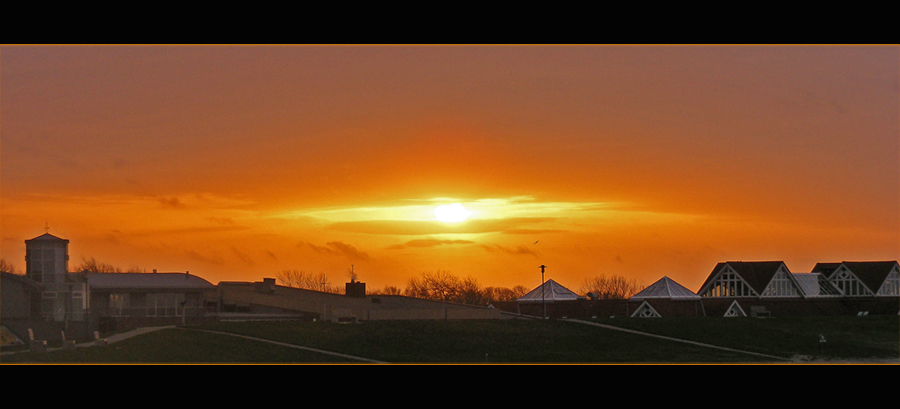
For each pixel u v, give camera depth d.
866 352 126.56
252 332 119.31
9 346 107.12
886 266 167.88
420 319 132.75
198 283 135.50
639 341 126.69
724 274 160.38
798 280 164.38
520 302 159.12
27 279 118.19
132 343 109.81
